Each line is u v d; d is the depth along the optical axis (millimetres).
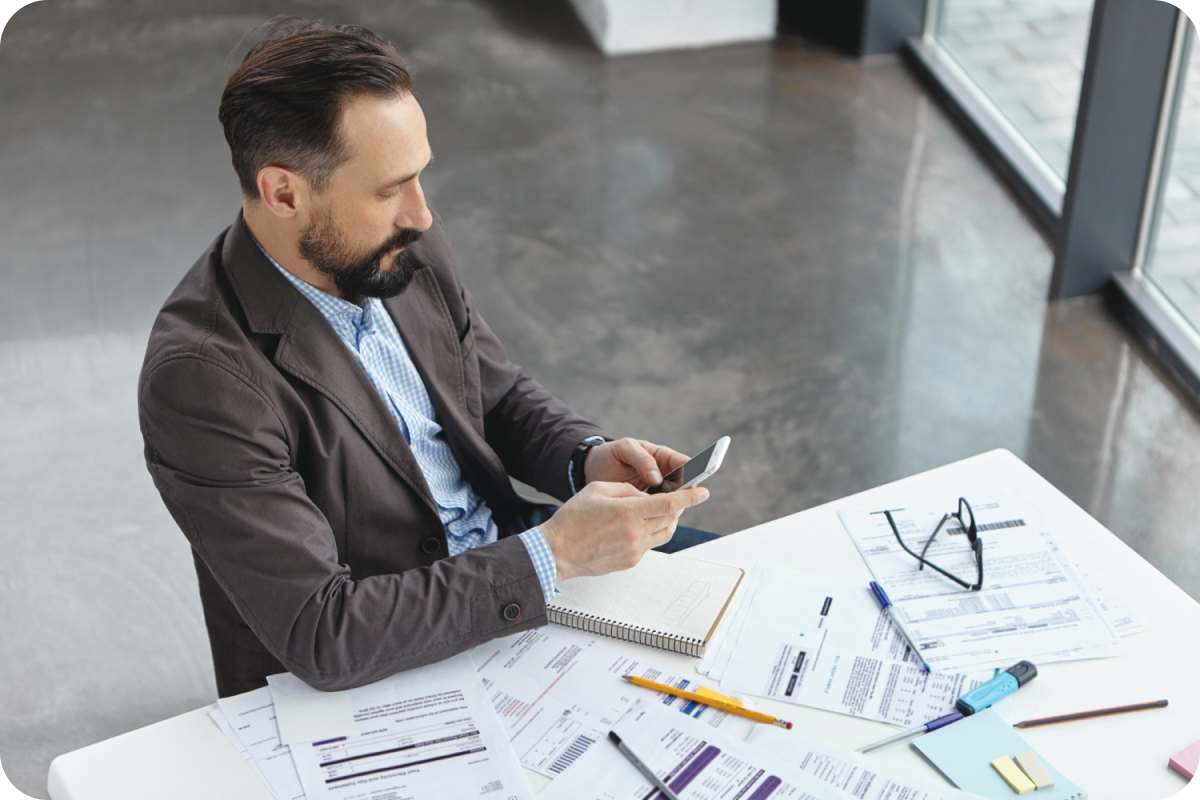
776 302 3223
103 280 3373
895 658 1141
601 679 1137
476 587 1159
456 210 3707
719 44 4949
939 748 1033
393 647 1136
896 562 1272
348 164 1140
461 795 1006
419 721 1094
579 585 1245
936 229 3568
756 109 4352
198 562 1351
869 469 2590
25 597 2289
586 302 3240
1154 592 1211
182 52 4957
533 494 2613
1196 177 2828
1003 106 4016
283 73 1104
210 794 1023
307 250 1210
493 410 1647
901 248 3467
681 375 2930
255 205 1205
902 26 4656
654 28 4867
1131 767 1012
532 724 1085
